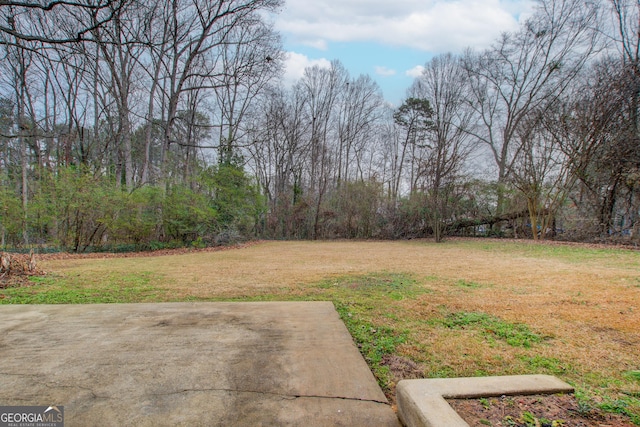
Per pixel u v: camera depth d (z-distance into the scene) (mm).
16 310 3375
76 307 3508
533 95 16984
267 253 10109
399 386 1622
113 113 17453
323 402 1703
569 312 3314
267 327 2867
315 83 20641
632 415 1486
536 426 1341
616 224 11531
